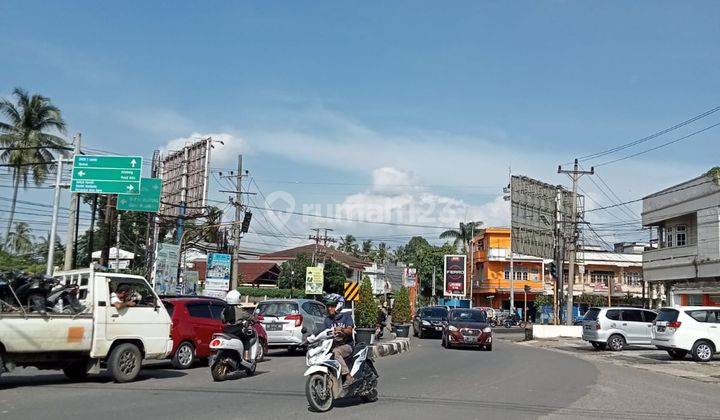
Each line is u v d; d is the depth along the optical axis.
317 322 20.80
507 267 71.62
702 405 11.80
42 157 44.44
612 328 28.06
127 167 24.62
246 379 13.82
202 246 46.00
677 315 22.67
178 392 11.36
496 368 17.52
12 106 44.16
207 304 16.69
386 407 10.41
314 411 9.80
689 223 38.84
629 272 68.06
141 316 13.20
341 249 111.12
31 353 11.48
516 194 45.25
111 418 8.70
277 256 79.06
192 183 39.53
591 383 14.83
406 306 41.62
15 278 11.88
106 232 27.83
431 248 90.81
